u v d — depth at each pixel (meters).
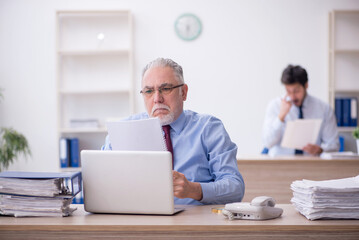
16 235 1.34
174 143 1.96
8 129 4.71
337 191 1.38
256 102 5.02
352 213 1.39
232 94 5.02
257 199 1.41
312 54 5.02
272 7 5.02
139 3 5.04
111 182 1.49
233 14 5.03
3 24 5.03
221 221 1.36
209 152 1.95
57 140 4.95
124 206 1.48
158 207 1.46
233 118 5.03
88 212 1.56
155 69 1.91
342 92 5.05
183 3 5.02
